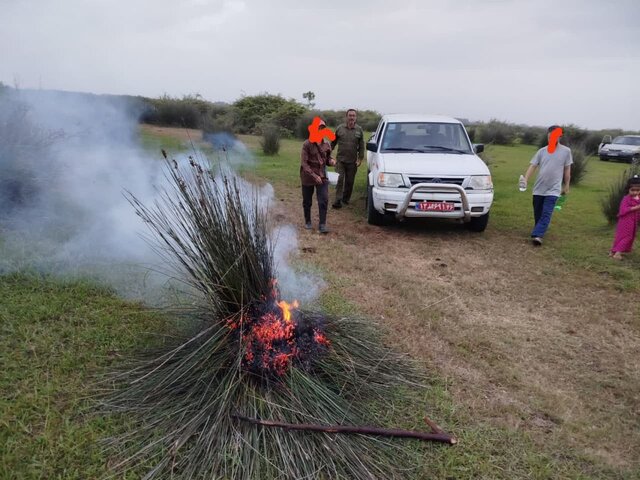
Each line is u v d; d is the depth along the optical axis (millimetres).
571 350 3770
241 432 2479
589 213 8883
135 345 3270
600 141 25188
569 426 2844
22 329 3336
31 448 2369
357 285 4770
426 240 6664
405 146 7660
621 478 2490
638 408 3078
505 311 4438
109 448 2410
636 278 5402
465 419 2826
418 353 3527
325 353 3018
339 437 2502
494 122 27375
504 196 10195
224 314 2928
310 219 6855
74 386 2844
